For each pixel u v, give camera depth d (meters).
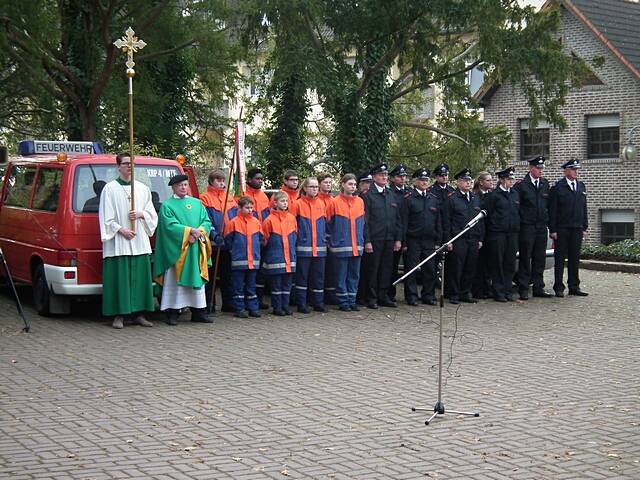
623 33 32.78
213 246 14.48
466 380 10.32
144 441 7.87
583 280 21.25
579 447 7.80
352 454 7.57
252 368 10.83
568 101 32.78
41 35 18.36
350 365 11.05
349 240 15.41
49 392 9.58
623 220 31.97
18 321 14.04
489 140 25.97
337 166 24.42
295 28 20.34
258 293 16.11
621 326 14.20
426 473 7.10
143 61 21.69
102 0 20.69
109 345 12.17
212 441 7.89
